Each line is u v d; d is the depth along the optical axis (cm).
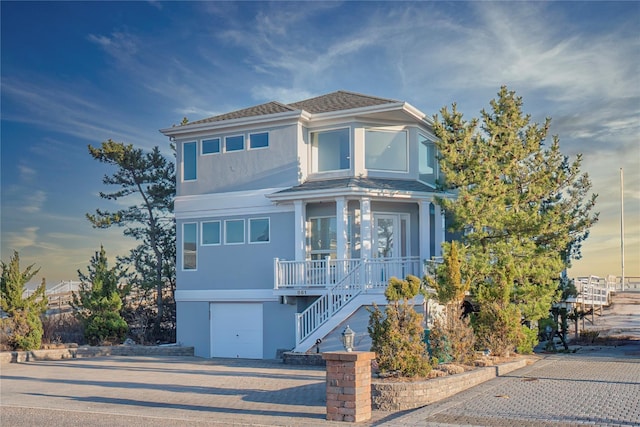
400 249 2719
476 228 2133
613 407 1223
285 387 1628
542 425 1082
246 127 2822
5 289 2553
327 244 2680
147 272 3609
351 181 2580
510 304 2047
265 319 2709
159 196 3653
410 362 1392
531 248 2138
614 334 3244
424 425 1101
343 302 2261
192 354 2822
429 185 2812
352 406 1178
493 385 1506
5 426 1230
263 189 2767
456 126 2258
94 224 3588
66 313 3500
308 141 2780
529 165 2348
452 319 1712
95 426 1211
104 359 2525
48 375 1981
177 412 1317
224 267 2809
